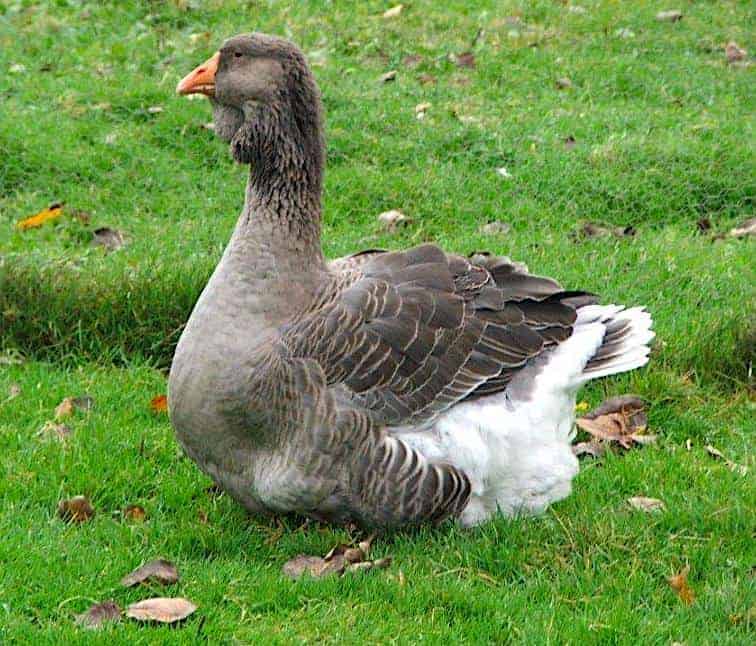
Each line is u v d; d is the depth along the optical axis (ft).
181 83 24.38
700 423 28.91
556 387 24.16
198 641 19.83
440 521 23.38
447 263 24.45
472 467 23.16
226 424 22.53
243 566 22.16
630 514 24.53
